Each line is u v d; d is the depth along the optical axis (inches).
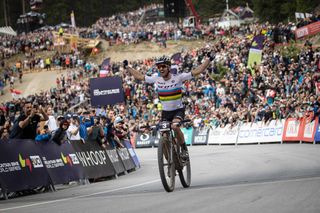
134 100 1334.9
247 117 1053.2
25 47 2412.6
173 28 2272.4
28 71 2228.1
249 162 549.3
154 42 2244.1
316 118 855.7
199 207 235.5
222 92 1184.8
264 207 222.5
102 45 2338.8
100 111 996.6
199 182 368.2
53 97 1502.2
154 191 324.2
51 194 378.3
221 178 386.0
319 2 2050.9
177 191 308.5
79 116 570.6
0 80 2129.7
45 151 422.3
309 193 253.1
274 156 607.8
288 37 1390.3
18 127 398.3
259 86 1067.9
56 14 3887.8
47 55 2352.4
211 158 675.4
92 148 513.3
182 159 326.0
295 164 469.1
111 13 4195.4
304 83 966.4
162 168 300.0
